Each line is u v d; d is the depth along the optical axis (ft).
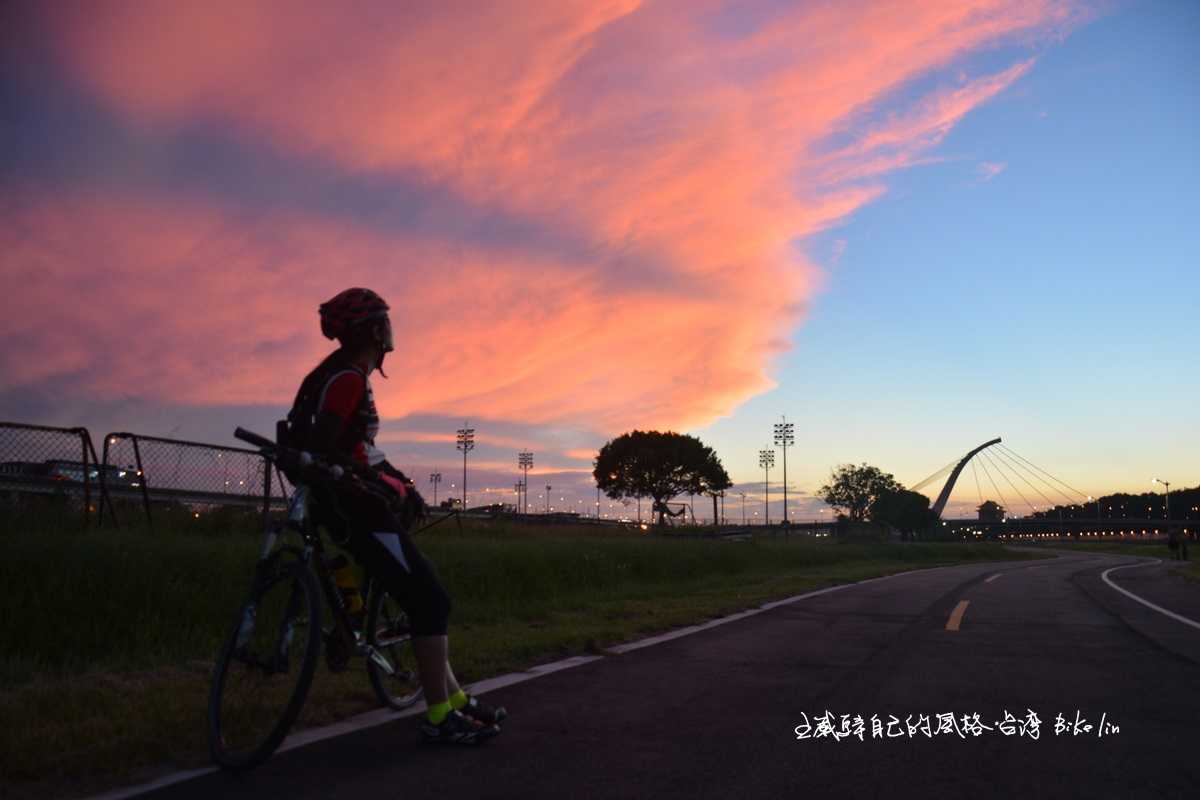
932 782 11.60
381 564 12.35
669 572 56.95
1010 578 68.54
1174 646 24.76
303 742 12.87
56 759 11.50
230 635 11.95
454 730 12.67
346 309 12.17
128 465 36.04
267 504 39.34
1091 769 12.25
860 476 410.11
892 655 22.65
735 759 12.48
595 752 12.69
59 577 21.97
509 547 44.47
